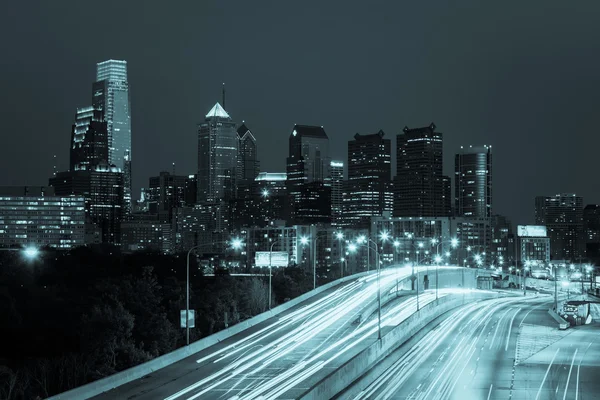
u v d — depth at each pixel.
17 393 99.25
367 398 79.75
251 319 131.00
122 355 124.44
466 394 82.56
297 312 149.50
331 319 139.25
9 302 151.88
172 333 145.88
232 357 98.56
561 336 131.25
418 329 133.12
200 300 168.88
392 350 108.38
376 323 135.75
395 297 192.50
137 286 168.12
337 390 78.38
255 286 184.50
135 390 78.06
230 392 76.88
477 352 112.38
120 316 131.75
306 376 85.31
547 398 81.38
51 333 136.88
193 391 77.44
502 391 84.62
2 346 129.38
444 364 101.56
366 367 92.00
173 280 196.12
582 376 93.94
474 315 167.75
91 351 121.50
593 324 158.38
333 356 99.38
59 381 107.81
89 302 161.12
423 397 80.56
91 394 75.19
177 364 93.25
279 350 104.44
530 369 98.50
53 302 162.25
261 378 84.38
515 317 163.88
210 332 155.88
